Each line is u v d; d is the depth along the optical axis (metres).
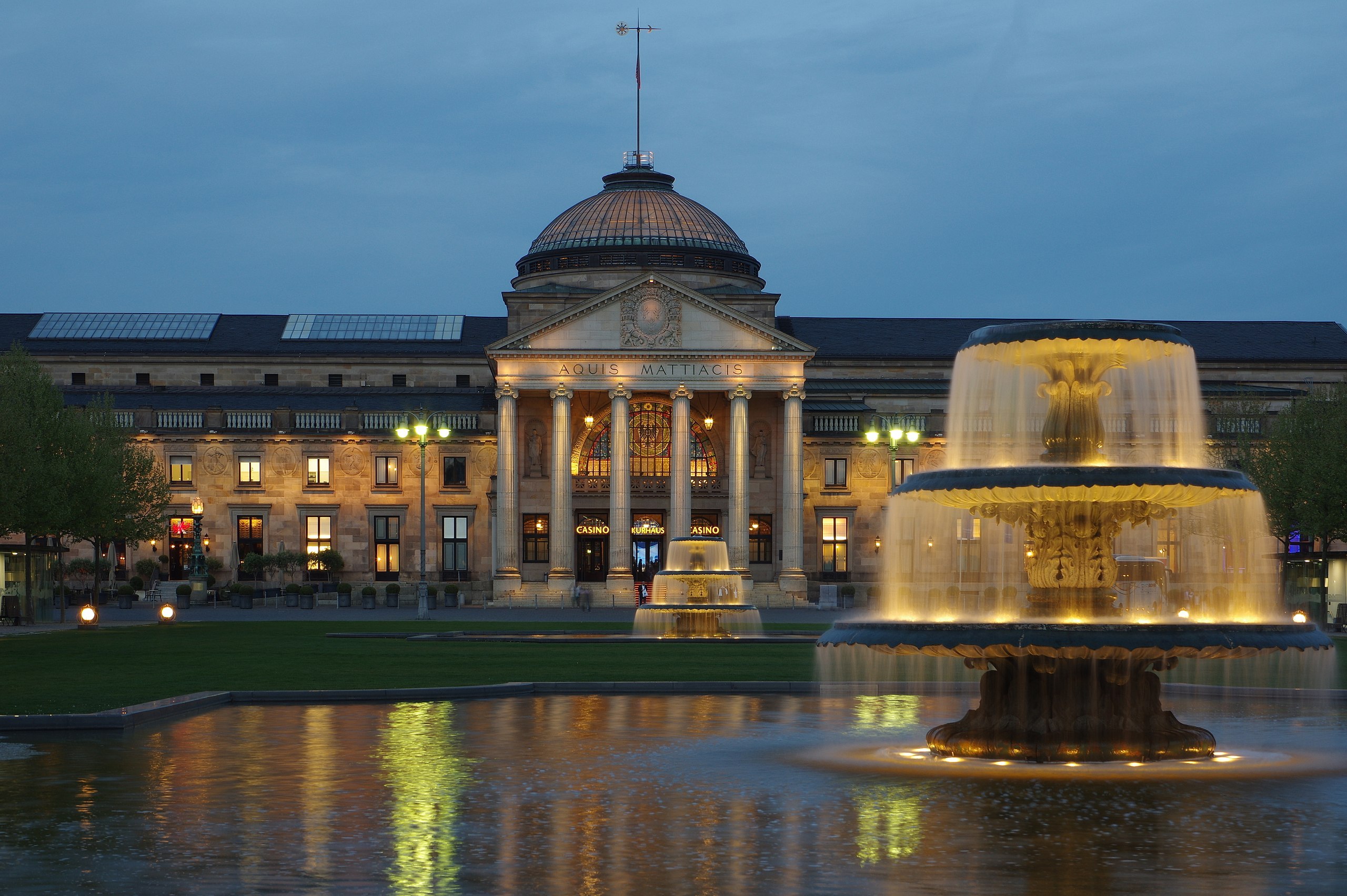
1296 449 78.62
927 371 123.62
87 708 28.86
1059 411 24.44
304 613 88.94
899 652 22.44
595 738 25.38
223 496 110.12
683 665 41.91
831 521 111.06
